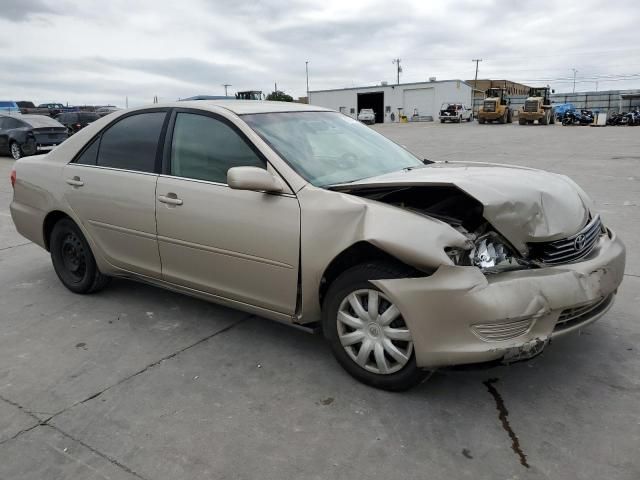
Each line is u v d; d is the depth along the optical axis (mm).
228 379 3223
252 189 3074
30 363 3482
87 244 4422
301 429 2717
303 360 3432
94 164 4273
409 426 2709
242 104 3836
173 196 3646
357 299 2996
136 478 2404
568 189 3258
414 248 2693
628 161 13445
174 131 3807
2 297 4684
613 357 3299
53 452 2592
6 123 19016
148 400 3020
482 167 3695
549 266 2842
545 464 2404
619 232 6125
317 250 3010
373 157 3771
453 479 2334
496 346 2631
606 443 2525
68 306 4434
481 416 2771
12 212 4910
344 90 68062
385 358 2951
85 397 3064
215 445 2615
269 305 3357
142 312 4270
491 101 42656
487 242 2842
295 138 3545
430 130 35719
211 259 3527
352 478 2363
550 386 3018
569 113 40125
